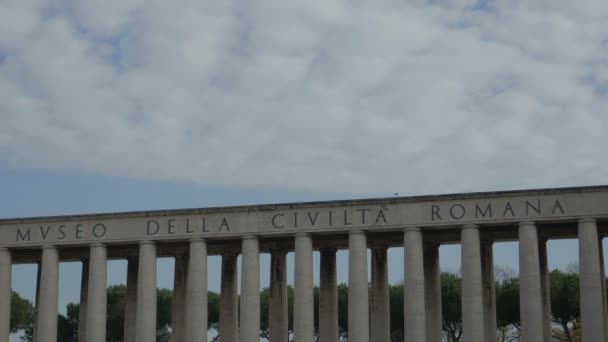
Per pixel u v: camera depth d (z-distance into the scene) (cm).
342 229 6731
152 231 7094
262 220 6888
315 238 7244
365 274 6656
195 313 6881
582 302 6275
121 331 11581
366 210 6712
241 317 6794
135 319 7738
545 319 6925
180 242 7212
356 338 6562
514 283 9888
